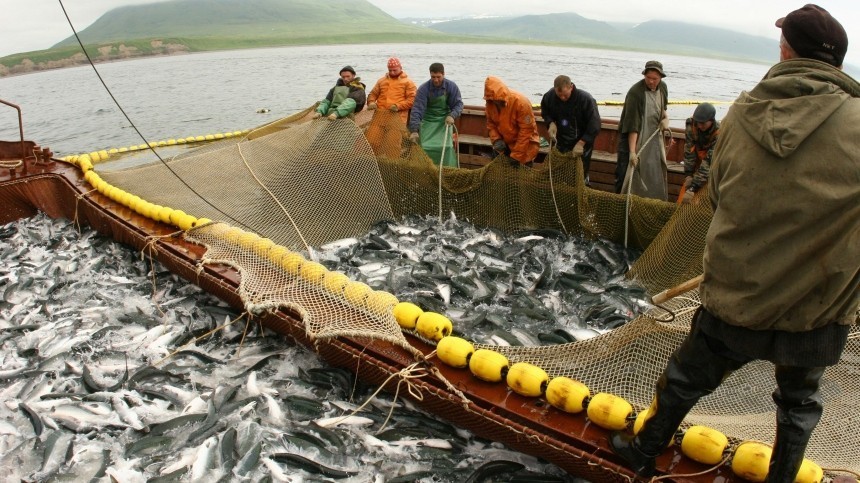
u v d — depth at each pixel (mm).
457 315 6559
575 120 9094
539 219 8945
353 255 8070
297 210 8586
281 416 4867
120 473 4242
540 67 79188
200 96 42000
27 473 4352
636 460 3629
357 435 4680
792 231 2572
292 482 4250
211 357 5660
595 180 10477
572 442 4016
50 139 26469
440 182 9312
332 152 9031
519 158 9016
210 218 7863
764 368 5016
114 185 8680
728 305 2791
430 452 4551
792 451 3016
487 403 4375
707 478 3662
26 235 8297
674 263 6965
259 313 5609
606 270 7852
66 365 5570
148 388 5230
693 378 3141
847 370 4863
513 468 4352
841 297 2619
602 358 4773
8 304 6602
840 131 2453
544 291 7309
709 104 7367
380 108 10078
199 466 4309
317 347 5305
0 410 4980
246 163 8820
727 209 2754
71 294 6883
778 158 2557
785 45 2736
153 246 6945
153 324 6285
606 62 104375
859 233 2477
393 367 4781
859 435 4242
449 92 10133
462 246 8453
